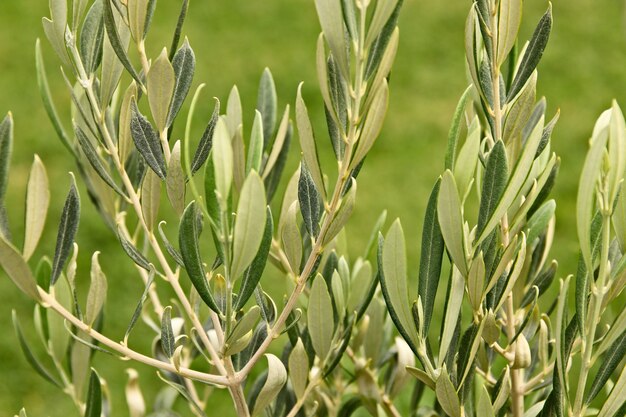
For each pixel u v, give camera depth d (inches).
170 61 23.9
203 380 23.4
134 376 30.8
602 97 132.7
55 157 120.8
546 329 26.2
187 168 20.5
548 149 25.8
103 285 23.7
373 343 30.3
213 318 24.1
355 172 22.8
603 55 141.7
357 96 20.8
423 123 128.7
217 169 20.4
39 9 155.3
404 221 109.7
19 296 96.6
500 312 27.6
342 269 27.8
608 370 23.4
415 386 30.4
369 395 29.5
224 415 81.5
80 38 24.0
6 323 93.9
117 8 22.8
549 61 140.7
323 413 30.3
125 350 23.0
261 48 148.6
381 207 112.4
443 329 23.0
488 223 22.2
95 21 24.1
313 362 27.6
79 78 23.9
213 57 146.0
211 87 137.5
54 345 29.8
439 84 138.1
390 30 21.1
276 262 29.1
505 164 22.1
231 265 21.2
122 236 23.6
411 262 99.9
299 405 26.0
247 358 25.5
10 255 21.0
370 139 21.2
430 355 24.1
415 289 92.8
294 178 27.5
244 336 22.7
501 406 25.1
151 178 24.0
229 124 26.7
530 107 24.1
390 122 128.5
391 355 30.4
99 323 29.8
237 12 157.6
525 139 27.0
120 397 85.4
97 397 25.4
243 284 22.5
